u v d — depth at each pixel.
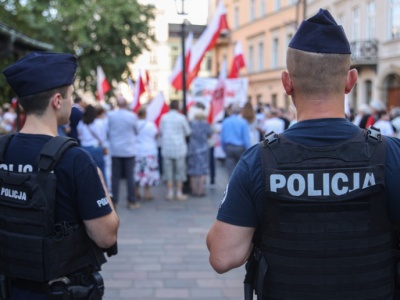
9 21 20.69
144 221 6.77
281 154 1.58
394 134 9.27
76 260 1.94
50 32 21.20
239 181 1.62
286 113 13.87
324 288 1.54
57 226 1.89
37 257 1.85
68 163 1.90
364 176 1.54
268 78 31.34
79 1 22.22
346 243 1.54
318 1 19.47
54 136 1.98
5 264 1.94
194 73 10.27
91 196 1.92
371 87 20.55
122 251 5.29
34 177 1.87
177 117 8.16
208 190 9.46
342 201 1.53
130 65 24.69
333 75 1.59
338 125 1.60
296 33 1.63
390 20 18.31
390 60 18.44
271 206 1.57
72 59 2.09
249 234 1.63
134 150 7.56
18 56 9.87
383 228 1.57
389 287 1.61
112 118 7.39
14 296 1.96
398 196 1.56
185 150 8.32
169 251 5.30
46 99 2.00
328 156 1.56
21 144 1.97
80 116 6.99
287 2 27.67
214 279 4.42
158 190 9.45
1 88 14.22
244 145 8.26
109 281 4.35
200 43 10.26
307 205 1.53
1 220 1.93
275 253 1.58
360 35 19.39
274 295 1.59
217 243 1.64
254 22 32.69
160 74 47.25
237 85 11.05
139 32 24.00
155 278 4.44
